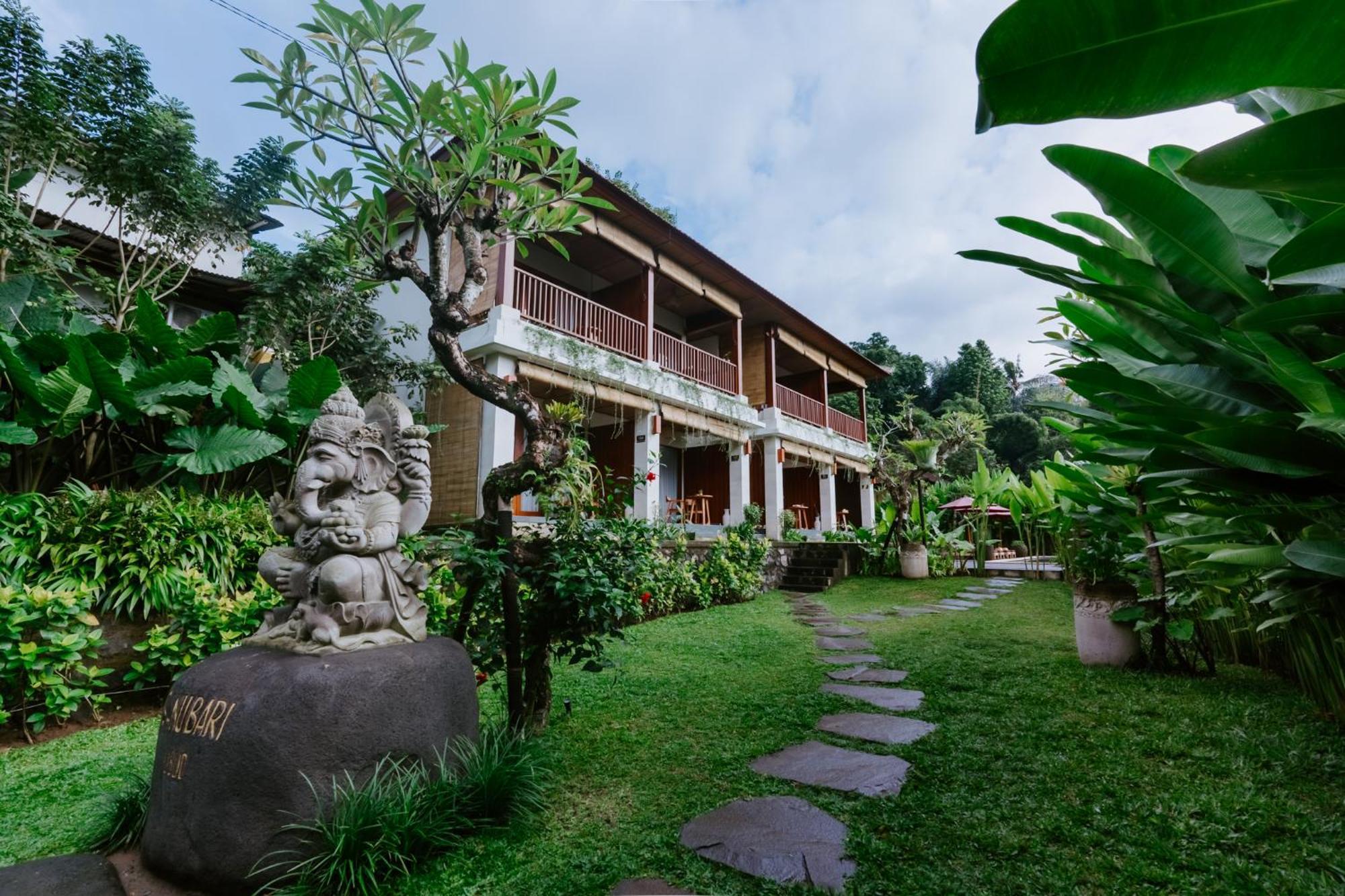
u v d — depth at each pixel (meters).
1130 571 4.83
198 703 2.28
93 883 2.21
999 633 6.16
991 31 0.80
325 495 2.88
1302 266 1.18
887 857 2.16
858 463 18.14
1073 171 1.77
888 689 4.37
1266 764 2.67
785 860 2.17
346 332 9.60
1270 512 2.75
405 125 3.10
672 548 8.81
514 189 3.44
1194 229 1.77
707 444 15.05
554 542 3.60
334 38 2.93
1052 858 2.10
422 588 2.90
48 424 5.39
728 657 5.54
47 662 3.89
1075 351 3.17
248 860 2.09
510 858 2.27
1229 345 2.17
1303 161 0.90
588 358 9.88
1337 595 2.78
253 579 5.41
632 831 2.44
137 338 6.83
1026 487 11.09
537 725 3.56
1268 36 0.77
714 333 15.46
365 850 2.12
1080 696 3.82
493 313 8.91
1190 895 1.83
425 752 2.49
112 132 8.02
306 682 2.25
